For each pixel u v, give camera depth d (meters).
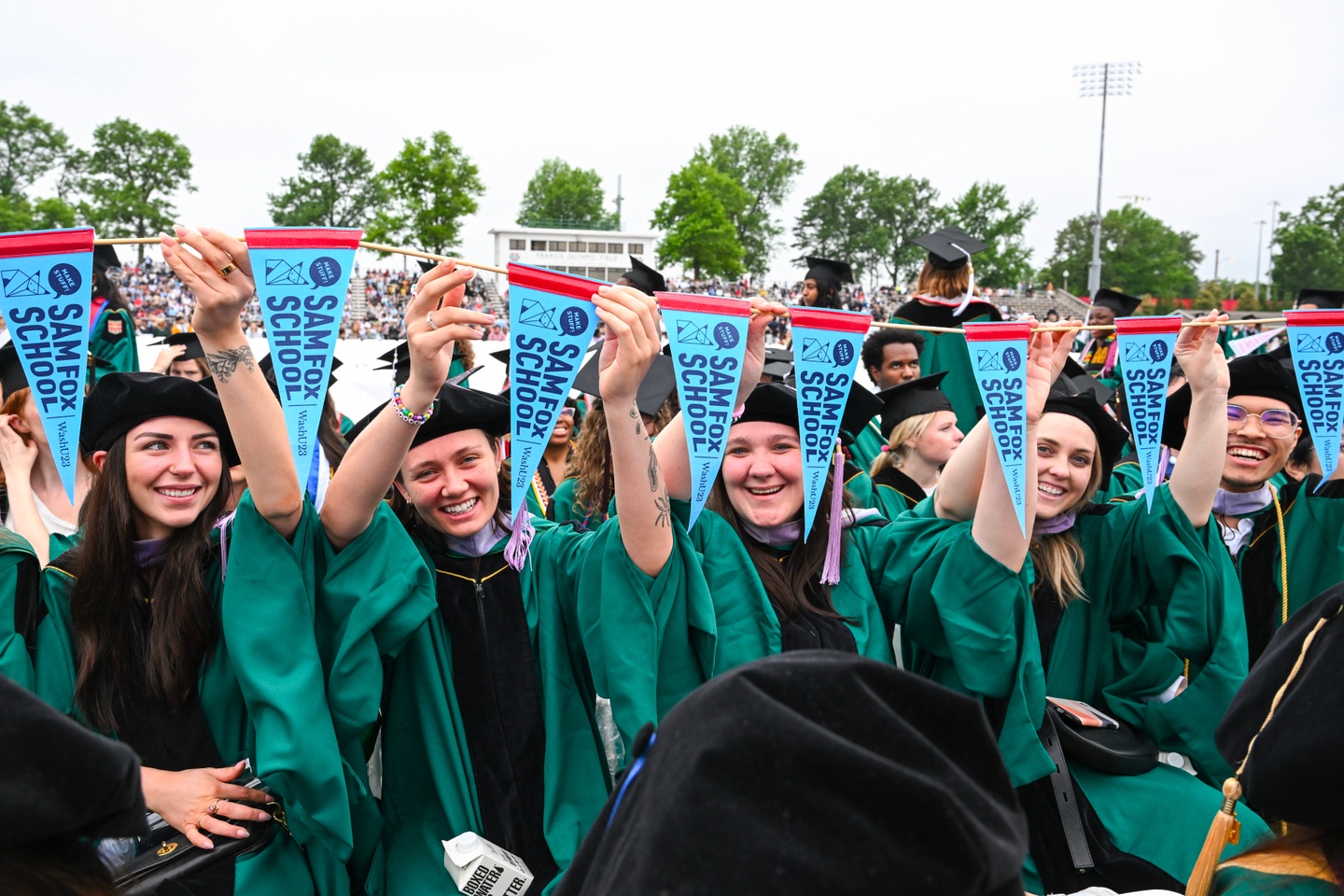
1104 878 3.21
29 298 2.16
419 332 2.47
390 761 3.06
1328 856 1.34
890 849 0.76
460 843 2.69
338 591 2.72
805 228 129.75
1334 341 3.22
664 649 3.03
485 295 50.72
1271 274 88.12
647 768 0.93
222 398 2.45
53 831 1.06
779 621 3.13
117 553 2.70
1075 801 3.27
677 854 0.79
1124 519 3.77
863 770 0.78
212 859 2.55
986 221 108.94
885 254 126.06
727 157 128.12
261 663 2.59
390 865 2.94
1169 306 79.19
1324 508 3.93
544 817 2.95
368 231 78.94
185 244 2.30
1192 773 3.69
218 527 2.78
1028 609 3.19
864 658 0.95
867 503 4.84
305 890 2.74
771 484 3.18
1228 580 3.55
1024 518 2.90
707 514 3.23
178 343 6.30
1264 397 3.96
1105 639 3.78
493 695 3.02
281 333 2.21
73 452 2.20
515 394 2.53
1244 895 1.38
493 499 3.04
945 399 5.06
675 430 3.08
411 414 2.54
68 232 2.16
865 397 3.61
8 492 3.71
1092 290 53.19
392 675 3.09
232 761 2.81
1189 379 3.47
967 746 0.94
